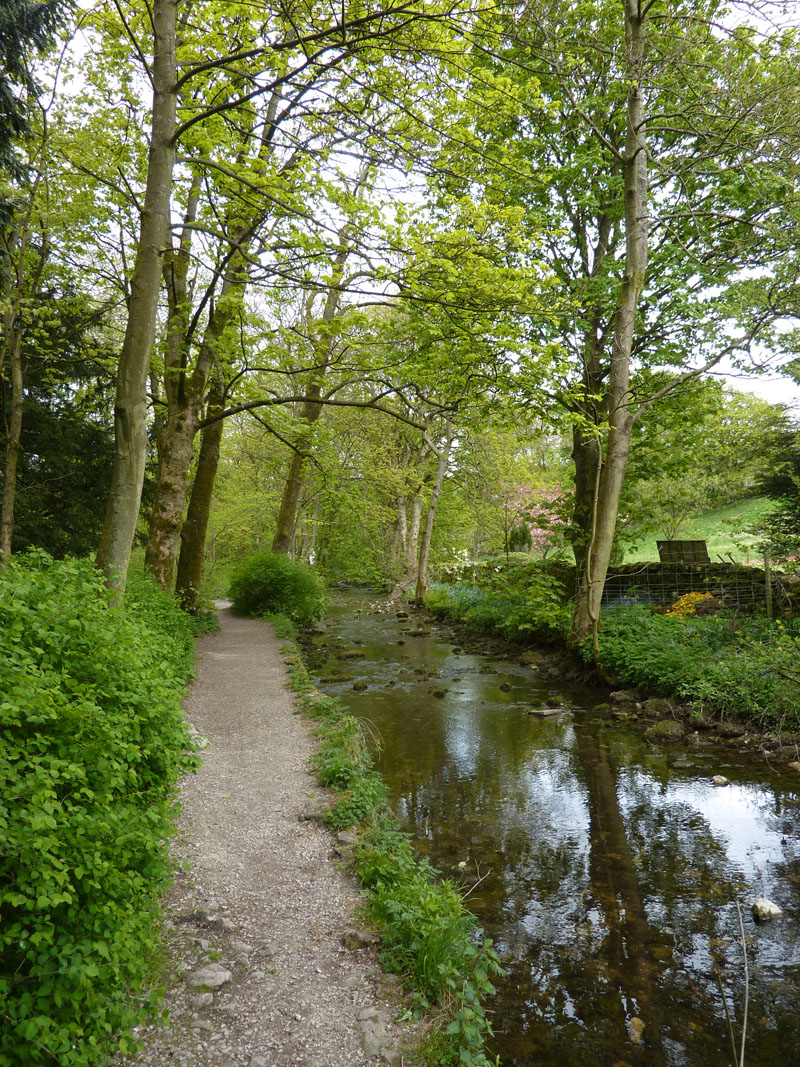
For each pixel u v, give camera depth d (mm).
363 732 8070
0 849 2166
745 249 11602
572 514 15078
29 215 9336
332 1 7027
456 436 22547
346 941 3541
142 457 6504
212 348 9547
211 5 8875
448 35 6750
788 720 8297
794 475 14477
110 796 2797
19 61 8531
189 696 9023
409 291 7367
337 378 16156
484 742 8414
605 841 5586
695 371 11445
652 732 8547
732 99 9078
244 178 7453
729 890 4762
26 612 3156
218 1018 2916
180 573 15977
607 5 11984
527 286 7969
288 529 20672
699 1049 3230
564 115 12703
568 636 13242
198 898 3920
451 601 21219
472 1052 2840
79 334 13664
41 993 2105
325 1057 2719
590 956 3975
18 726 2594
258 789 5711
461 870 5043
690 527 27703
